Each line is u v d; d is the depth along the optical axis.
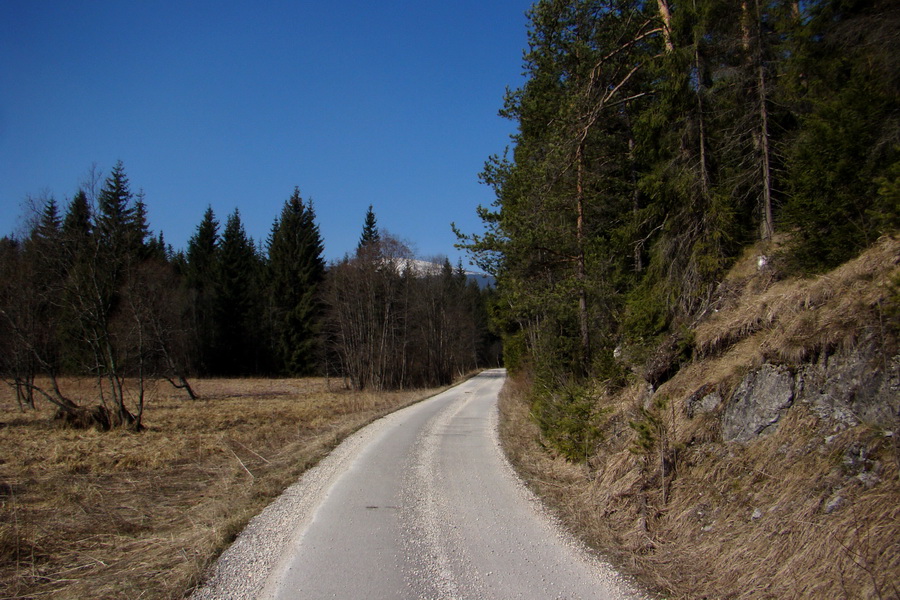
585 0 12.20
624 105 14.24
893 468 4.39
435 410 23.33
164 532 7.32
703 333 8.36
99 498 9.30
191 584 4.98
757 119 11.00
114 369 19.58
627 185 14.95
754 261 9.80
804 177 7.71
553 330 13.11
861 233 6.83
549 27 12.84
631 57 12.71
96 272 20.20
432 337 51.97
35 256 21.45
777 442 5.62
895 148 6.60
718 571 4.84
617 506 6.88
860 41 8.63
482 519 7.02
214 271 57.03
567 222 14.25
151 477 11.23
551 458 10.88
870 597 3.61
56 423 19.17
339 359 47.16
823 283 6.51
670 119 11.18
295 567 5.32
